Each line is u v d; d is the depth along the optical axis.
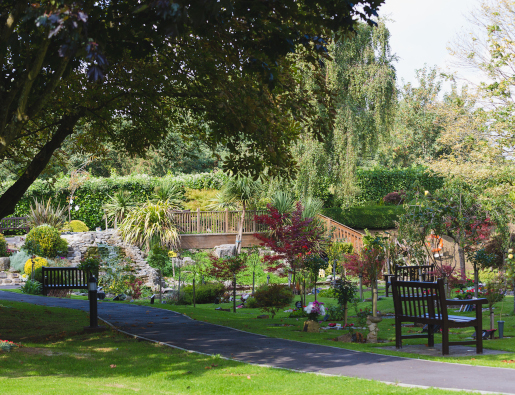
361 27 20.44
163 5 4.43
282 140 10.04
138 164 41.28
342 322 11.44
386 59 20.72
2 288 19.22
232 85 8.66
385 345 7.92
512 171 18.00
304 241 13.84
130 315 12.27
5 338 8.35
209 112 9.73
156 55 9.70
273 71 6.67
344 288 10.65
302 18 6.45
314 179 21.00
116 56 6.58
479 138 19.66
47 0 4.89
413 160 41.84
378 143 21.89
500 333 8.55
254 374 5.66
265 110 8.84
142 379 5.55
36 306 12.99
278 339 8.41
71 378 5.49
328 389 4.84
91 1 4.79
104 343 8.05
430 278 13.30
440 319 7.02
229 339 8.41
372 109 21.16
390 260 16.53
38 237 21.31
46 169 13.76
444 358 6.59
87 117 11.41
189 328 9.84
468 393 4.55
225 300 17.88
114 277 20.00
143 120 11.23
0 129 6.15
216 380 5.35
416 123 41.97
